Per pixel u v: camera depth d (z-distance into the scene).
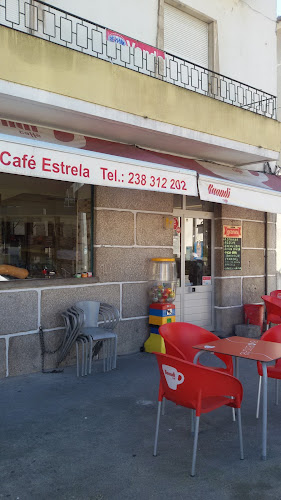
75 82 5.19
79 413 4.41
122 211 6.75
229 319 8.57
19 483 3.11
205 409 3.32
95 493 3.00
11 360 5.55
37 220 6.00
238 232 8.74
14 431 3.96
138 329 6.95
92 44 5.75
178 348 4.38
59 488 3.05
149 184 5.07
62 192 6.24
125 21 6.66
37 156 4.13
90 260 6.51
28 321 5.68
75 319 5.52
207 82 8.08
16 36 4.70
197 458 3.51
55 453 3.56
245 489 3.07
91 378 5.56
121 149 6.15
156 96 6.04
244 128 7.37
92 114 5.36
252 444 3.77
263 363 3.58
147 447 3.69
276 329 4.66
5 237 5.69
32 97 4.83
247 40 8.81
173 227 7.90
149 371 5.91
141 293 6.98
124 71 5.67
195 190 5.57
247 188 6.36
